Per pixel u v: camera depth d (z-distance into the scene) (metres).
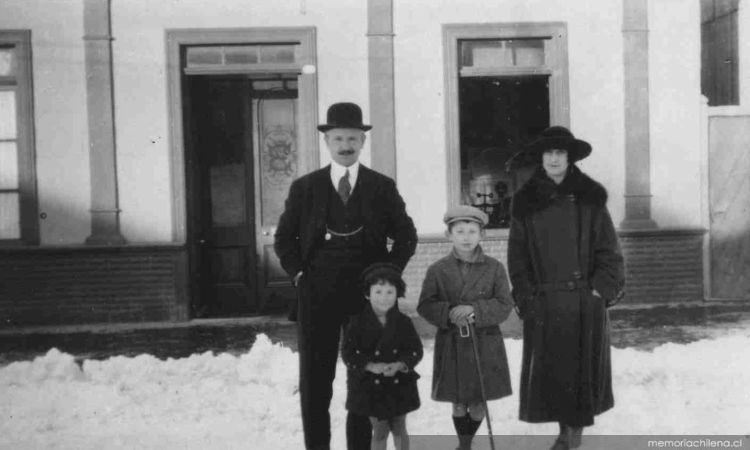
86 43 9.51
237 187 10.36
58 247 9.50
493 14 9.70
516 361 6.98
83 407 5.92
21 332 9.23
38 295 9.55
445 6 9.68
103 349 8.32
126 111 9.59
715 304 9.81
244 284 10.38
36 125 9.55
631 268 9.86
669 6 9.80
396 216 4.77
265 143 10.36
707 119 9.91
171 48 9.56
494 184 10.09
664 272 9.90
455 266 4.75
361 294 4.65
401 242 4.76
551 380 4.64
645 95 9.81
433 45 9.69
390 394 4.34
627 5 9.76
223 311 10.34
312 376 4.64
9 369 6.79
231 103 10.30
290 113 10.34
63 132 9.55
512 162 5.20
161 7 9.55
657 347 7.38
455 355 4.67
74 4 9.49
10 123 9.62
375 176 4.78
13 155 9.63
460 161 10.00
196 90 10.09
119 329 9.31
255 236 10.36
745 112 9.90
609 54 9.80
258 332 9.06
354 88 9.69
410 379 4.42
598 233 4.75
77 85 9.55
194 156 9.97
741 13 10.90
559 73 9.76
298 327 4.72
